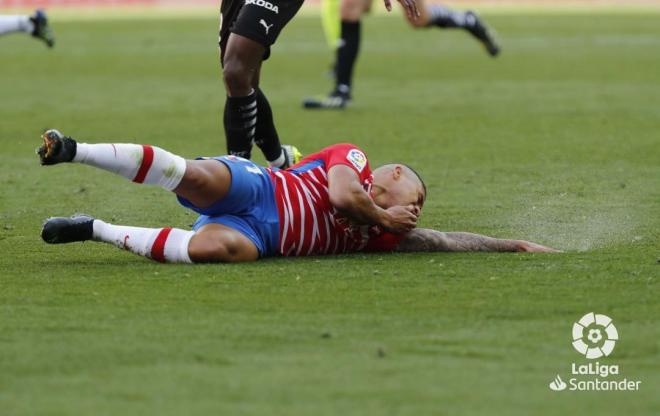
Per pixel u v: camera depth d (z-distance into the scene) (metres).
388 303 14.45
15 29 36.50
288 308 14.19
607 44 65.25
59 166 27.34
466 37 73.25
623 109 38.50
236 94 22.12
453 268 16.55
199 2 110.75
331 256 17.55
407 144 31.30
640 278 15.77
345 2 39.81
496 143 31.27
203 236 16.66
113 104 41.28
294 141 32.06
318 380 11.51
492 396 11.11
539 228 20.03
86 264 16.84
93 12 99.06
